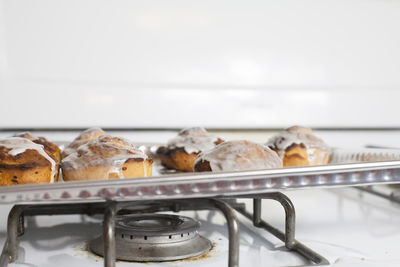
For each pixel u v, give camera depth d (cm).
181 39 105
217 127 108
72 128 100
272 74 110
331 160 82
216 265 52
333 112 113
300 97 111
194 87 106
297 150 72
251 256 54
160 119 104
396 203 79
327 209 75
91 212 68
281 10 110
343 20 113
